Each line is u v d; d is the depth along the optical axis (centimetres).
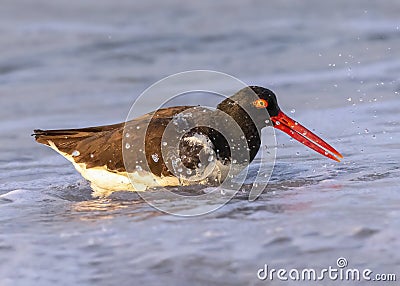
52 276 1523
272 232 1677
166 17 5603
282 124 2370
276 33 5141
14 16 5488
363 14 5591
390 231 1631
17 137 3120
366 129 2909
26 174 2530
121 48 4838
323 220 1736
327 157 2480
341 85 3838
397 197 1905
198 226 1762
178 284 1459
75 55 4706
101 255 1616
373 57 4462
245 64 4466
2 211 2031
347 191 2009
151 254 1598
